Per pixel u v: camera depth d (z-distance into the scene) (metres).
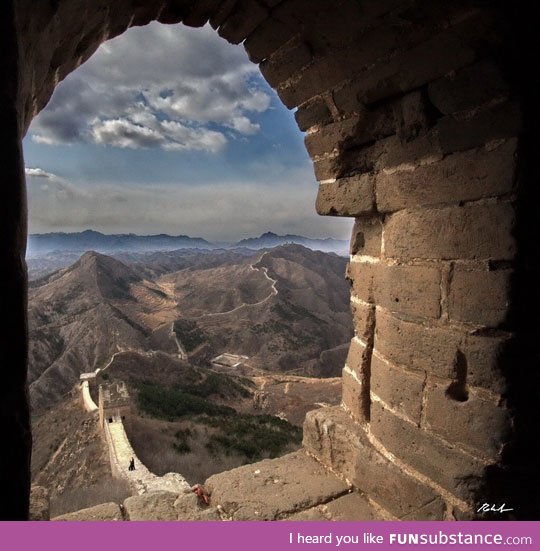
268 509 2.73
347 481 2.99
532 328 2.10
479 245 2.11
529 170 1.97
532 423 2.12
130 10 2.60
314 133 3.12
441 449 2.29
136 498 2.93
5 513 1.11
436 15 2.03
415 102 2.35
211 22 2.90
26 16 1.43
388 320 2.69
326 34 2.54
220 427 27.11
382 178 2.68
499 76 1.93
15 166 1.13
